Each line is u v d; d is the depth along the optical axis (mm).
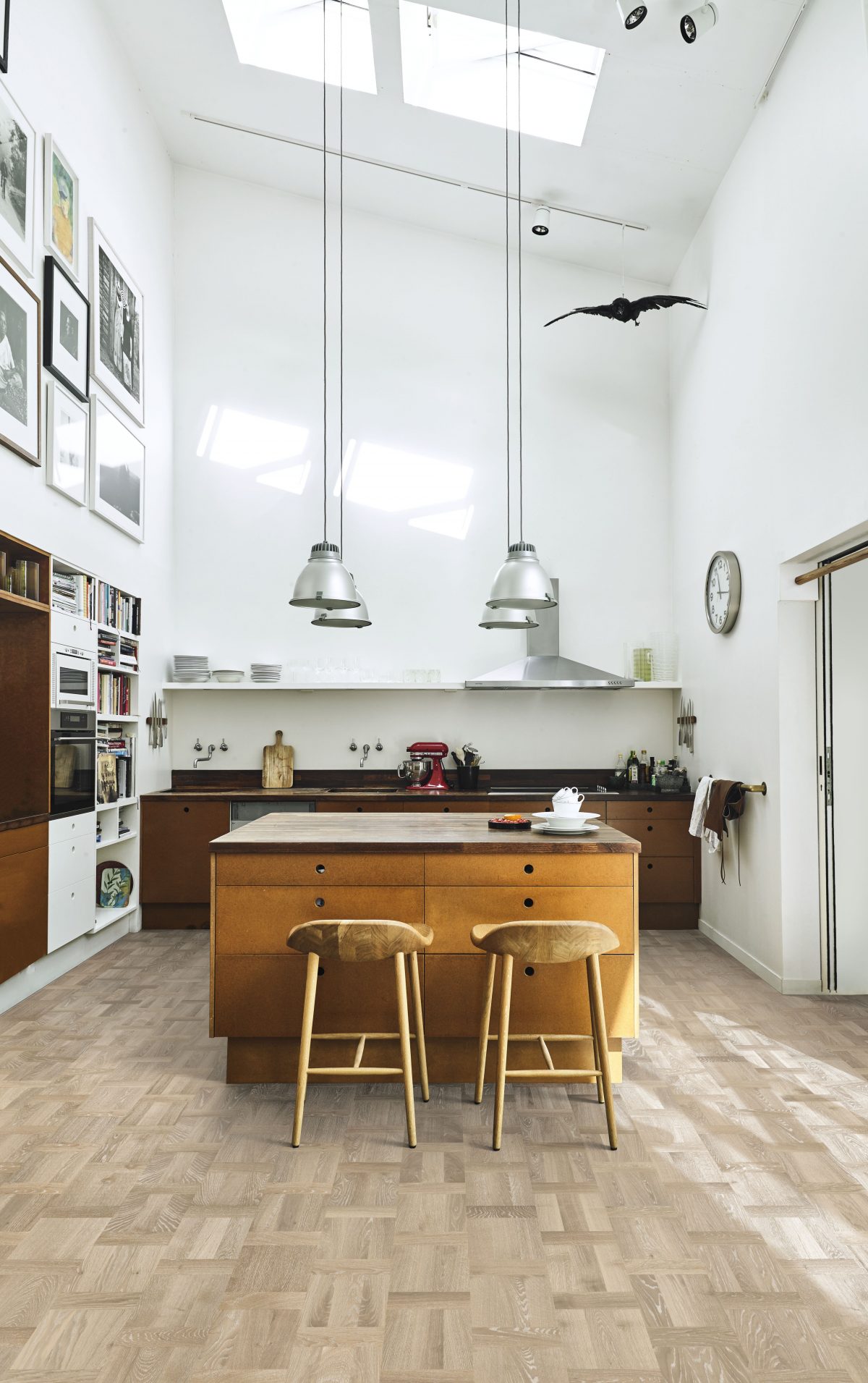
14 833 3805
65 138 4523
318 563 3893
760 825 4535
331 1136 2658
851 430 3533
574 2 4094
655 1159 2518
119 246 5316
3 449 3828
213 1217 2193
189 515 6387
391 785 6254
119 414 5277
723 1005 3994
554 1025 3049
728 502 5090
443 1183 2373
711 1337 1753
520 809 5617
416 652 6332
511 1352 1710
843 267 3594
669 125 4805
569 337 6445
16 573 4016
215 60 5301
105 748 5168
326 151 5832
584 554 6367
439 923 3047
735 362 4957
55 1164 2473
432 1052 3094
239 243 6477
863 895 4199
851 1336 1758
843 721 4207
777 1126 2730
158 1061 3275
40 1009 3893
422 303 6461
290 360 6445
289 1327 1777
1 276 3734
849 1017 3814
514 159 5402
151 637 5852
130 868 5555
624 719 6301
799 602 4301
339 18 5047
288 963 3039
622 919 3051
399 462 6414
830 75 3697
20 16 4023
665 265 6172
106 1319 1798
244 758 6309
